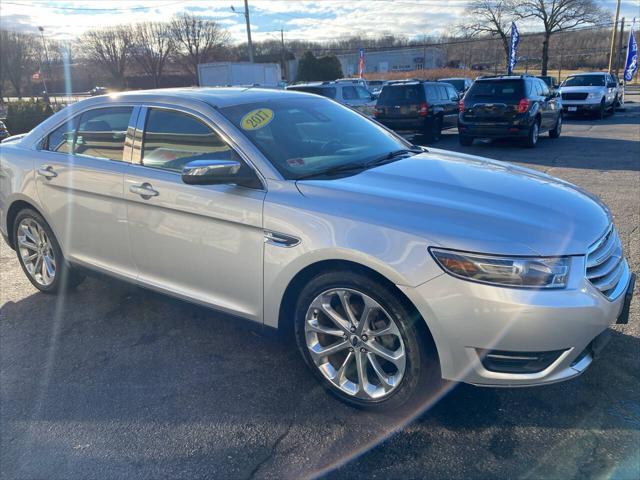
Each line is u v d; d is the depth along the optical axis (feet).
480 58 248.11
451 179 10.28
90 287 15.53
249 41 122.83
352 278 8.82
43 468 8.49
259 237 9.71
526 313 7.76
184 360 11.48
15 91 224.53
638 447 8.38
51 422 9.57
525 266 7.86
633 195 24.18
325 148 11.39
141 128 11.83
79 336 12.67
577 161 34.73
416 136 48.80
